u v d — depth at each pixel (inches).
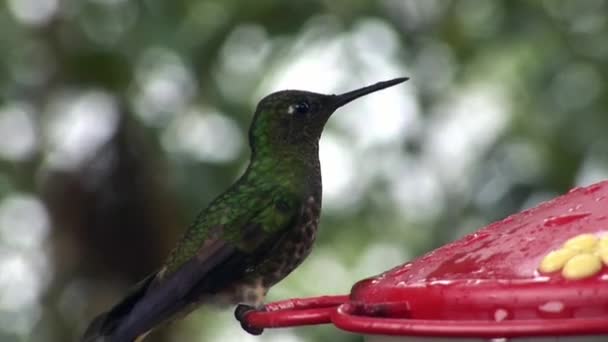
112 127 451.5
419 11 470.6
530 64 470.3
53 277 460.4
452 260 209.6
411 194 466.6
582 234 202.1
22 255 496.4
